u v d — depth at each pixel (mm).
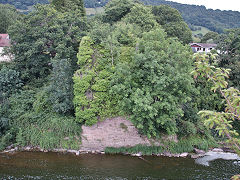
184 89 22547
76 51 31422
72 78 23719
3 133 24938
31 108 26359
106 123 24031
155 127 23938
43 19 30219
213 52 34250
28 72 29641
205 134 26922
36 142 24312
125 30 28203
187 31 47344
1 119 24312
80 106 23297
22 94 27062
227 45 34281
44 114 25391
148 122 21469
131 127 24172
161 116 21188
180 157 24016
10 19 50938
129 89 20828
